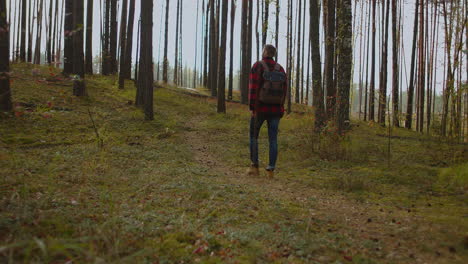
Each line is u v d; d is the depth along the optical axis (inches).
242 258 83.6
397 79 715.4
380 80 860.6
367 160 283.0
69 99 496.1
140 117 478.3
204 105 737.6
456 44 331.3
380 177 217.2
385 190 183.8
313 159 281.6
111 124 412.8
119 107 528.1
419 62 782.5
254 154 216.7
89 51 846.5
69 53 613.6
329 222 120.7
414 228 113.7
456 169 201.6
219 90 646.5
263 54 212.2
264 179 207.3
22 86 496.1
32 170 174.7
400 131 622.8
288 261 84.0
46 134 313.3
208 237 95.3
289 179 209.9
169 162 247.0
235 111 695.7
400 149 358.3
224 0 633.6
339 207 144.8
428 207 147.0
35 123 346.0
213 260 81.5
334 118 343.0
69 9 612.1
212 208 129.3
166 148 312.8
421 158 300.4
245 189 170.1
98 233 81.0
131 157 251.3
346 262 84.6
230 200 144.3
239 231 103.2
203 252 86.4
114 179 172.4
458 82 319.0
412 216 130.2
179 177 190.9
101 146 261.7
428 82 743.7
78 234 86.7
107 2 950.4
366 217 129.2
